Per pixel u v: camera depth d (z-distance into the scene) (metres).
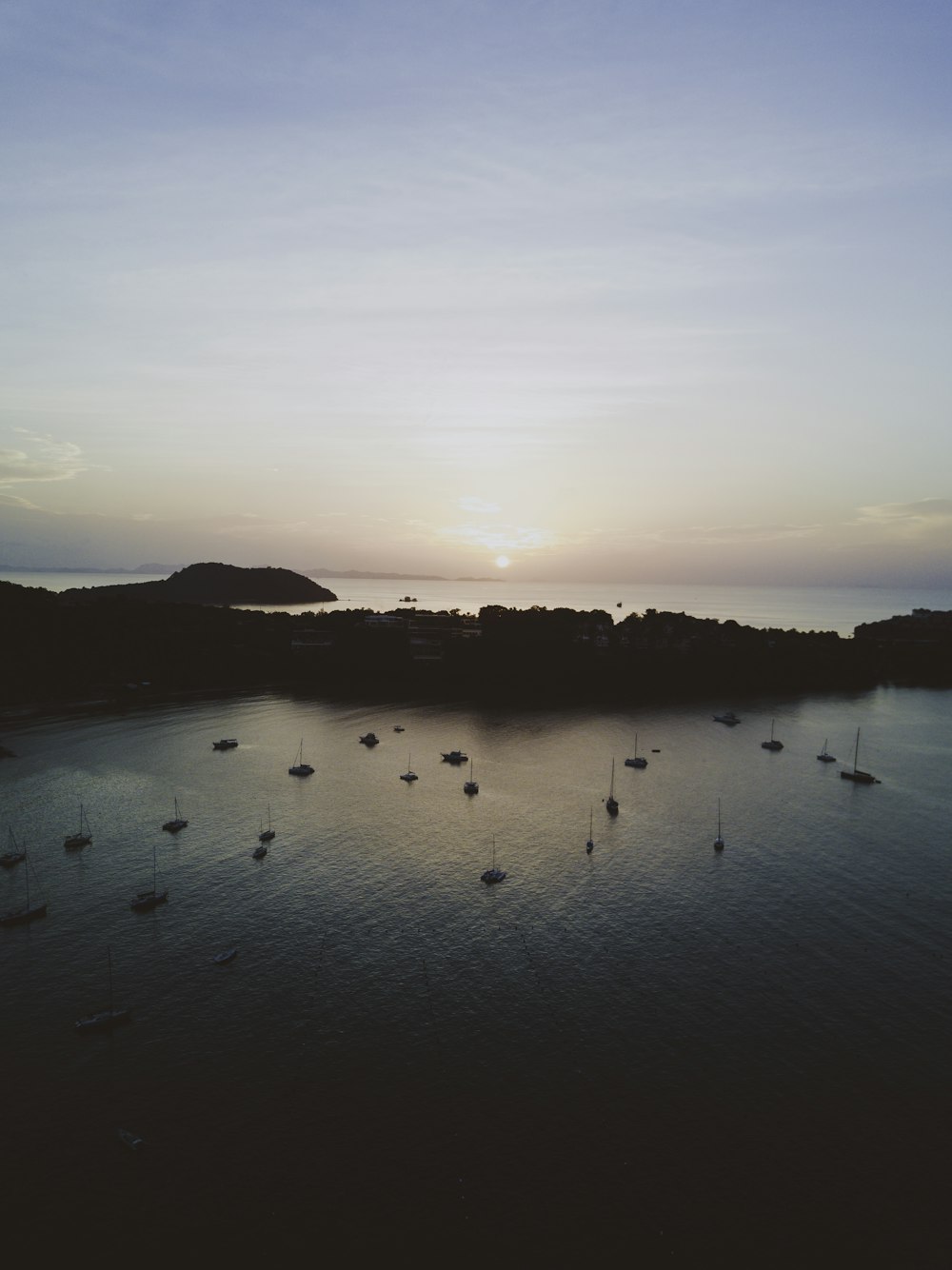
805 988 102.25
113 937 112.94
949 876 139.00
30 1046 88.75
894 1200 70.50
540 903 125.31
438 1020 94.31
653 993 100.44
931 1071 87.06
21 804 170.50
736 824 165.75
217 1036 90.94
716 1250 65.31
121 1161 73.25
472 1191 70.56
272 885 130.50
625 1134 77.31
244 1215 68.00
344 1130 77.25
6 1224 66.81
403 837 154.75
